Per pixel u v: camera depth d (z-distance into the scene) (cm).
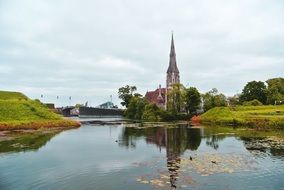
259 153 3631
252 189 2239
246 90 16375
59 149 4194
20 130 6950
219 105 14062
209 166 2941
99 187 2341
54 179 2591
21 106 8775
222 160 3228
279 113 8712
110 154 3778
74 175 2714
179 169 2839
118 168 2953
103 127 8594
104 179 2558
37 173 2803
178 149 4097
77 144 4719
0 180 2572
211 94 14600
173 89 13438
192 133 6228
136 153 3828
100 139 5406
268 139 4869
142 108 15062
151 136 5853
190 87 13775
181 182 2405
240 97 16875
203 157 3431
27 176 2697
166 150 4034
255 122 7294
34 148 4275
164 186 2308
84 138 5572
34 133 6431
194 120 11062
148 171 2791
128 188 2286
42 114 8894
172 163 3122
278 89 15388
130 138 5534
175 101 13300
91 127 8612
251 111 9925
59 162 3294
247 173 2664
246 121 7706
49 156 3656
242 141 4709
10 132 6525
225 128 7362
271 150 3828
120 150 4094
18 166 3103
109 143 4838
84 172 2817
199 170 2783
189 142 4806
